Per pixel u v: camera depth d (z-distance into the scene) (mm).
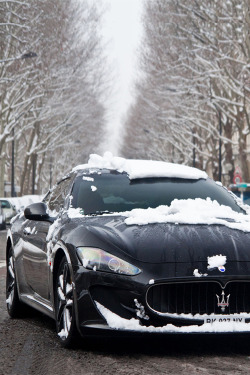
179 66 70000
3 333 9523
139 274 7574
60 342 8461
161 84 79375
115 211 9117
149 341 8523
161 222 8352
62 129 103250
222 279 7523
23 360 7801
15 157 99688
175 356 7773
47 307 9266
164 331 7457
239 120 66562
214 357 7707
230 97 66000
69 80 78000
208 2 58156
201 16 59031
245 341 8516
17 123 76500
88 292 7730
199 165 98562
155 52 73188
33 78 66188
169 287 7578
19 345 8641
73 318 7941
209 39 60531
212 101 66125
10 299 11094
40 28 60719
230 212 9039
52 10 62062
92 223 8508
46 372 7211
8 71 60500
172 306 7578
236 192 61594
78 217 8969
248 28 53812
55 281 8750
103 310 7652
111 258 7734
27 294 10398
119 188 9602
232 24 56438
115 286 7605
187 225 8273
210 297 7582
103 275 7672
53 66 71312
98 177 9859
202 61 62094
